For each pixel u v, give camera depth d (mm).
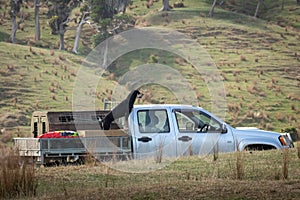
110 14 146500
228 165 30953
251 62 135750
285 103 112312
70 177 29422
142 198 23375
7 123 90438
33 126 41031
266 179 27078
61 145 33344
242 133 36062
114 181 28203
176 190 24516
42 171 31141
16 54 124375
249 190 23984
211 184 25688
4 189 24891
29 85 109312
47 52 129875
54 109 99562
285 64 136500
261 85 121000
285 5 189250
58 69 120125
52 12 154500
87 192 24859
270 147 36250
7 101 101000
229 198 22891
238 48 145625
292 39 157125
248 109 106875
